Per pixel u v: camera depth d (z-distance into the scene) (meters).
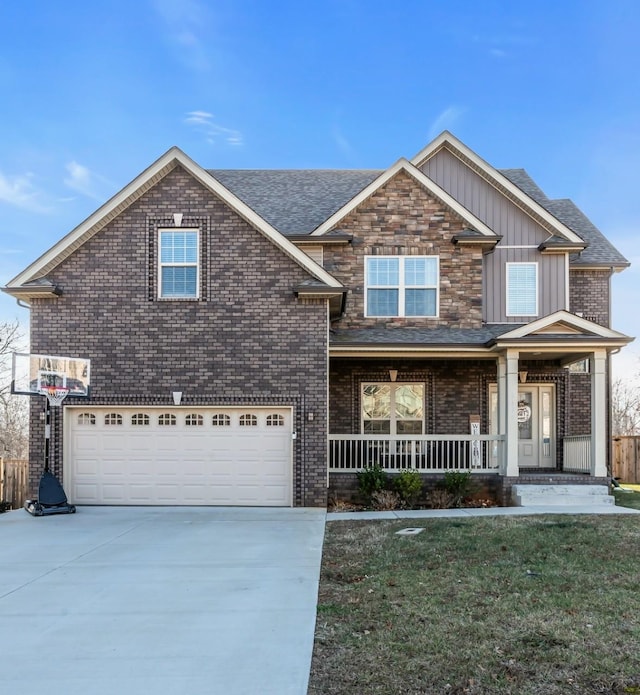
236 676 4.36
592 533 9.06
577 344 13.21
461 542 8.66
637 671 4.30
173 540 9.39
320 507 12.95
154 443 13.24
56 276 13.38
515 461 13.45
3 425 29.70
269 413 13.26
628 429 39.12
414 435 13.87
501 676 4.23
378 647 4.81
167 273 13.45
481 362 15.84
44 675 4.43
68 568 7.63
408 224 15.84
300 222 16.59
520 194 16.44
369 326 15.61
